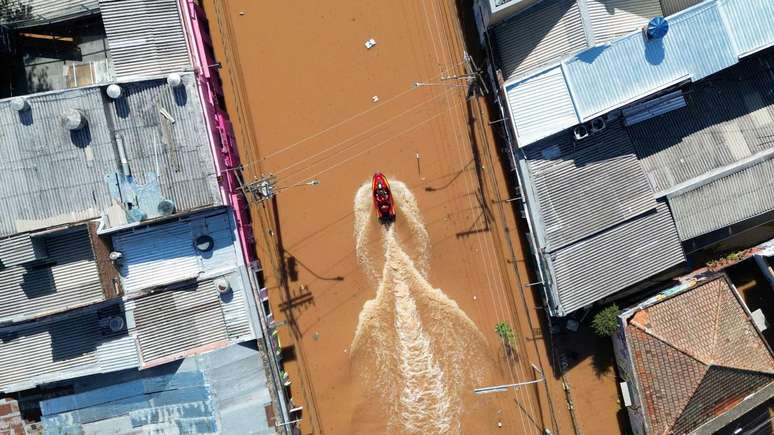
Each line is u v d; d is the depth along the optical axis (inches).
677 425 896.3
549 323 1020.5
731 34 887.7
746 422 911.0
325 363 1031.0
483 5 924.6
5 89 979.3
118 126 892.6
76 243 884.0
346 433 1028.5
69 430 948.0
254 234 1031.0
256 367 938.1
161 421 939.3
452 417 1027.3
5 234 872.9
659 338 885.2
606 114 938.7
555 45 900.6
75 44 963.3
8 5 928.3
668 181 951.6
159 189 902.4
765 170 949.8
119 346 914.7
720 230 981.2
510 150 965.2
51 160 877.8
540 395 1021.8
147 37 903.1
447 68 1031.6
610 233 935.7
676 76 894.4
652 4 922.7
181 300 929.5
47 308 881.5
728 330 894.4
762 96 966.4
